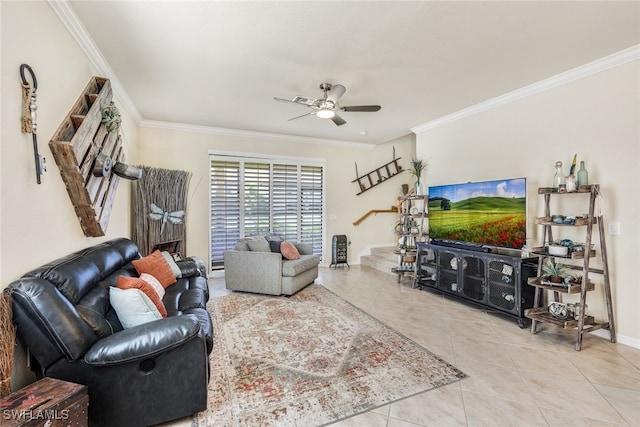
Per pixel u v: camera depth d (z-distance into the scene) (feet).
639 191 8.66
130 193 13.16
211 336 6.41
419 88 11.41
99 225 7.77
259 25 7.36
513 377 7.17
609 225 9.29
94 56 8.33
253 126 16.69
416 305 12.46
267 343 8.89
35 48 5.65
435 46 8.41
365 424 5.59
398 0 6.49
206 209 17.02
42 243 5.83
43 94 5.91
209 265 17.13
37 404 4.04
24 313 4.67
